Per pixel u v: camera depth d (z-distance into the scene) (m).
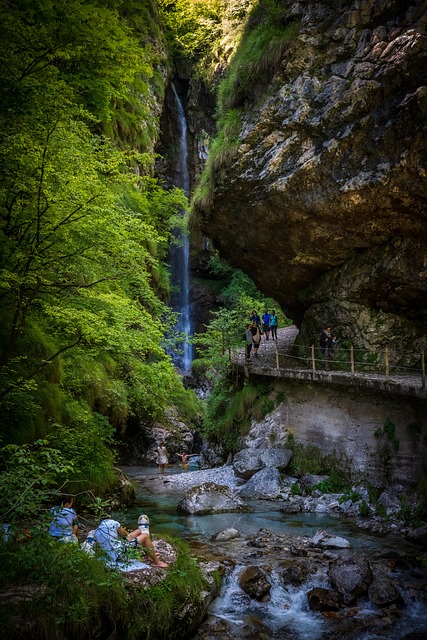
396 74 13.50
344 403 15.57
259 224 17.75
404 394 12.39
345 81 15.00
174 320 19.31
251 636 7.67
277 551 10.58
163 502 14.98
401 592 8.69
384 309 16.84
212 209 18.75
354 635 7.66
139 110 29.95
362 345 17.02
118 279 13.41
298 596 8.80
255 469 16.66
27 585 6.57
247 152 17.19
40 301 12.21
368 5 15.19
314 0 16.56
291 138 16.03
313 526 12.48
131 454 24.34
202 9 39.88
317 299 18.89
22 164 10.74
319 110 15.43
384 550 10.62
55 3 12.00
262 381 19.47
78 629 6.28
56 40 12.59
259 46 18.02
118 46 15.16
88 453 13.44
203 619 8.15
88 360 19.02
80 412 14.79
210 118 40.84
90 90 19.81
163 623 7.17
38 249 10.91
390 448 14.07
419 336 16.31
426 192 13.23
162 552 8.77
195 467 22.81
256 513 13.74
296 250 17.84
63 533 8.19
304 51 16.31
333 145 14.55
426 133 12.79
